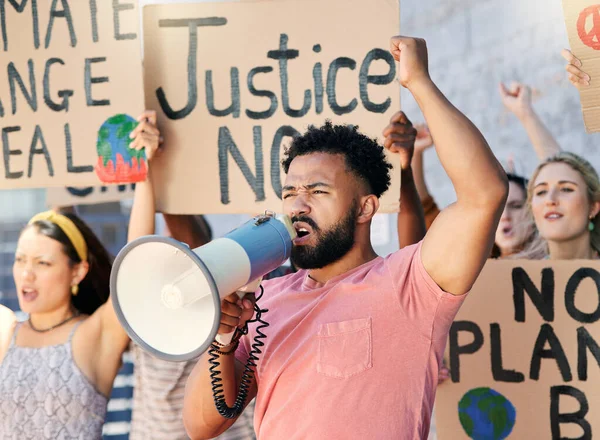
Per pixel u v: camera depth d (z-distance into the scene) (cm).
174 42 270
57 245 292
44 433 274
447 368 269
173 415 284
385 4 256
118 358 290
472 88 456
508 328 266
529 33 419
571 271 264
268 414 191
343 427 179
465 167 174
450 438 267
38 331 293
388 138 251
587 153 391
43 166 275
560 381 262
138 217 270
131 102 268
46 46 274
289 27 263
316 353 186
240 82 266
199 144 269
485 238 176
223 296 157
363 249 200
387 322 184
